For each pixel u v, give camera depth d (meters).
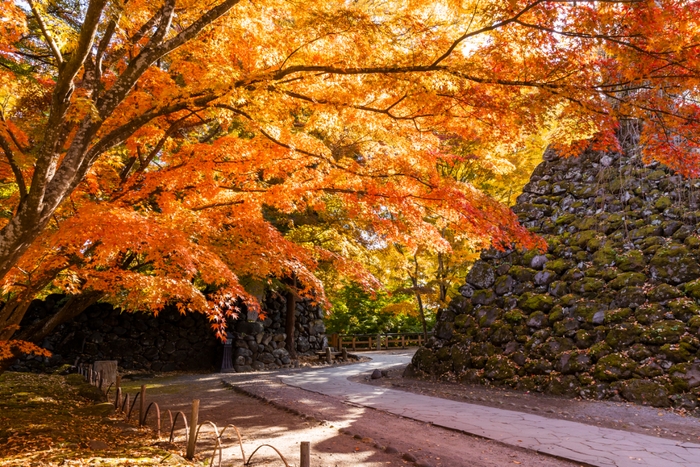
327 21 4.86
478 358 12.95
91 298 7.48
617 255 12.23
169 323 18.73
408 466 5.75
